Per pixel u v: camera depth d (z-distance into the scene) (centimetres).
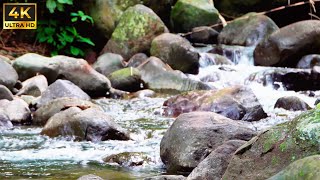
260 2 1783
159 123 916
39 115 930
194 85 1270
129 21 1477
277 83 1296
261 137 437
